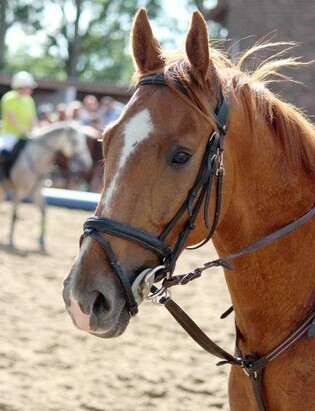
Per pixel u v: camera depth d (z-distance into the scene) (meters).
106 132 2.47
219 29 19.34
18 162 9.85
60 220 12.30
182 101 2.42
